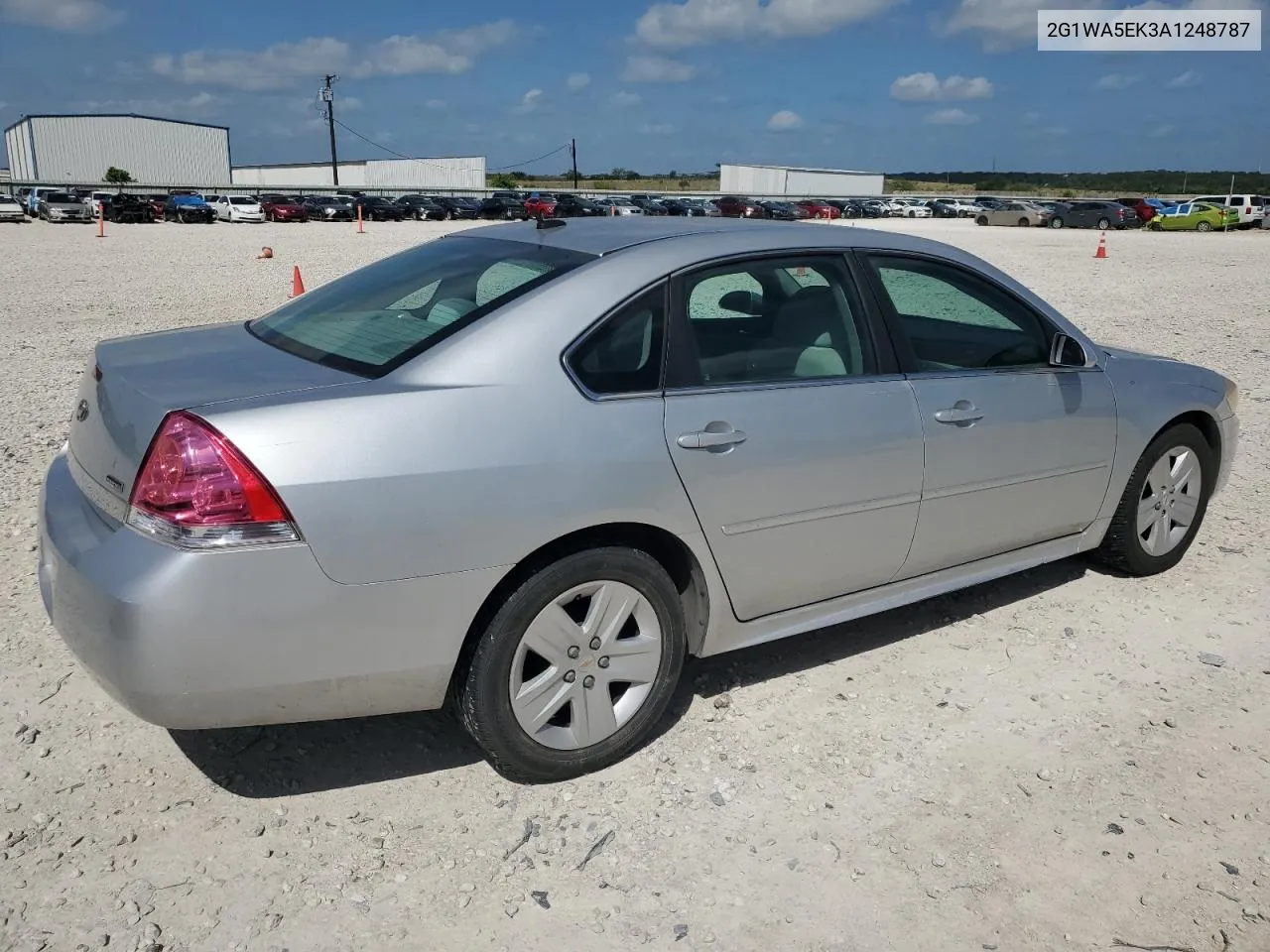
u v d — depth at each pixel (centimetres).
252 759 329
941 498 388
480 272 346
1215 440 503
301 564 268
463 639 294
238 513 263
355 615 277
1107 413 438
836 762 338
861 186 9631
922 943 262
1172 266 2442
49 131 9006
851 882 283
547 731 317
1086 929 269
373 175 10275
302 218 5303
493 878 280
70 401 803
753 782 326
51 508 307
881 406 365
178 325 1264
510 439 291
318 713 288
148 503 268
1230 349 1147
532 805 312
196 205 4988
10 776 314
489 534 288
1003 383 402
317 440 271
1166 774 336
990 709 371
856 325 372
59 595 283
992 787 326
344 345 321
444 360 296
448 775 325
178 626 261
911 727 359
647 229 362
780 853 294
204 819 299
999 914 273
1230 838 305
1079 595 469
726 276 344
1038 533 433
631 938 261
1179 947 264
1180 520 492
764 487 338
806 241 367
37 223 4600
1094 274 2197
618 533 319
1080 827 308
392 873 281
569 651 314
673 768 332
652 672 331
